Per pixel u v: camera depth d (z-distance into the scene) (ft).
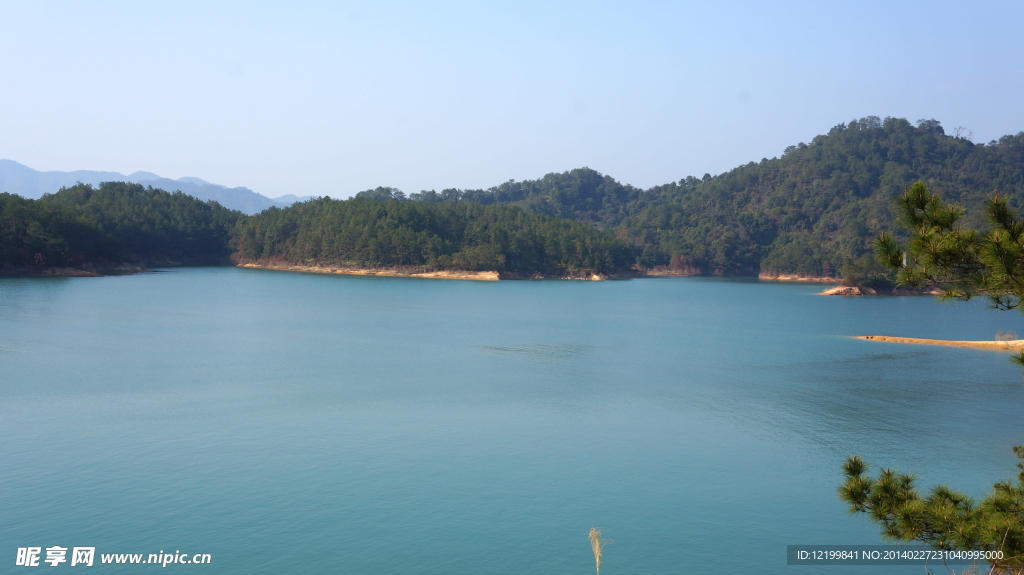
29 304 385.29
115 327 299.17
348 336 299.17
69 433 134.21
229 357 232.53
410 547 87.66
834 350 278.87
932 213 54.90
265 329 315.58
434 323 363.76
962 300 54.24
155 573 79.61
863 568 84.33
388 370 214.69
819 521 98.37
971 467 121.90
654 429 146.41
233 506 99.35
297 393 176.35
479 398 175.11
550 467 119.65
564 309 490.90
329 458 122.01
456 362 234.17
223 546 86.89
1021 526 55.83
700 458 126.00
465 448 130.21
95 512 96.27
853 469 63.77
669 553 87.20
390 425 146.10
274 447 128.06
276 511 97.81
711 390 189.78
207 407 158.61
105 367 205.26
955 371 224.94
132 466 115.55
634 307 528.63
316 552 85.61
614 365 233.76
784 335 340.18
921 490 107.76
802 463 123.95
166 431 137.39
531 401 172.45
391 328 334.65
